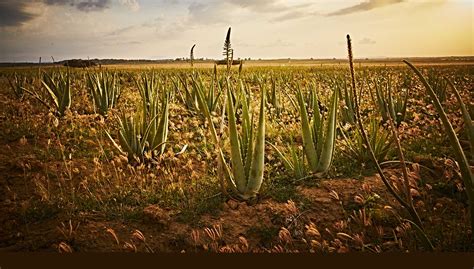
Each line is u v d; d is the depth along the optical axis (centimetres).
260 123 244
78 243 208
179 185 272
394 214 216
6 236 216
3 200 254
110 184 286
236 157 252
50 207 244
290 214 234
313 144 288
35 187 276
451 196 260
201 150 363
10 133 411
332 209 245
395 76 861
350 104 452
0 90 769
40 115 470
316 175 296
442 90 621
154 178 288
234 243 212
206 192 268
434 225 222
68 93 504
